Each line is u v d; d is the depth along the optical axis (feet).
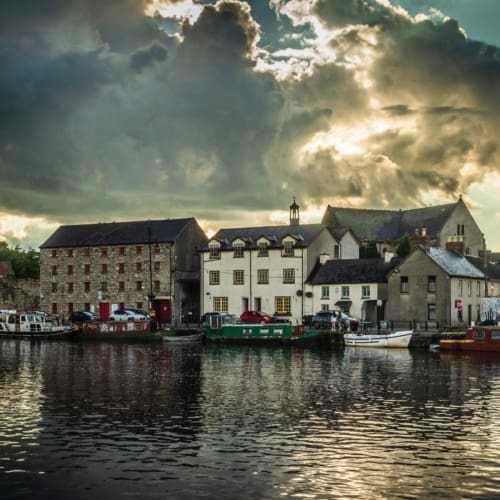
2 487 69.26
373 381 138.82
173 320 322.75
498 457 78.69
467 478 71.36
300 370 159.63
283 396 118.93
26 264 530.68
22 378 144.56
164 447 82.94
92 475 72.59
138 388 128.98
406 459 77.87
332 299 288.30
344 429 92.02
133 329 267.18
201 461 77.20
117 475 72.59
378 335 226.38
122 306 333.62
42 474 73.05
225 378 144.46
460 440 86.07
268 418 99.25
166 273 325.21
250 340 245.24
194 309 335.88
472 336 210.79
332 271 293.43
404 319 269.23
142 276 329.72
